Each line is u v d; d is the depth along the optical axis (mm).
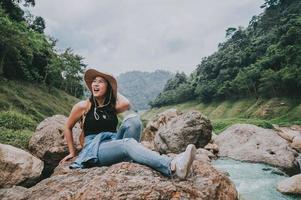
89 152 3656
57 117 10930
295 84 58875
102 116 3805
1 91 31812
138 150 3379
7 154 8062
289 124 44125
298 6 86000
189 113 16391
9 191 4551
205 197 3242
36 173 8266
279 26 79812
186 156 3256
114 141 3568
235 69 84500
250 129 16875
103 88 3785
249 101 71875
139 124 3744
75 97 61125
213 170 3725
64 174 3639
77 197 2982
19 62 45562
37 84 49750
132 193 2938
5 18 39312
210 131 16234
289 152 14508
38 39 53375
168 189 3045
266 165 13648
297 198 8828
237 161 14656
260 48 81688
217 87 85312
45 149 9656
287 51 62625
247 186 10203
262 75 65250
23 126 16297
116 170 3234
